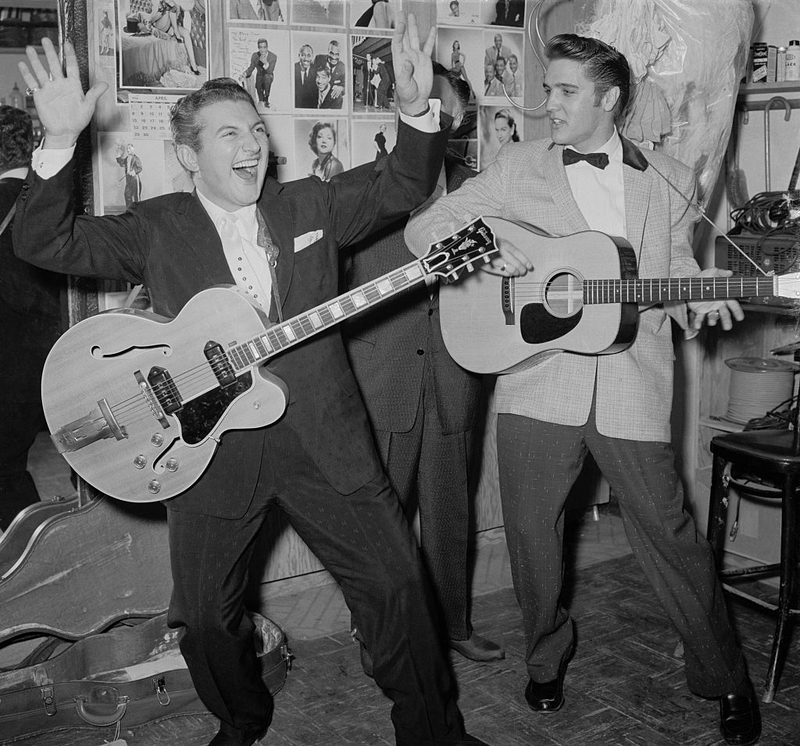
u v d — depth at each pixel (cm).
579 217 258
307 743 266
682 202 261
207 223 233
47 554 290
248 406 229
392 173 237
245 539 239
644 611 342
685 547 254
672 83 329
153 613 307
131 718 274
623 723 272
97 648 293
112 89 300
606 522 435
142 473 236
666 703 282
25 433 309
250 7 319
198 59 312
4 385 302
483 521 406
